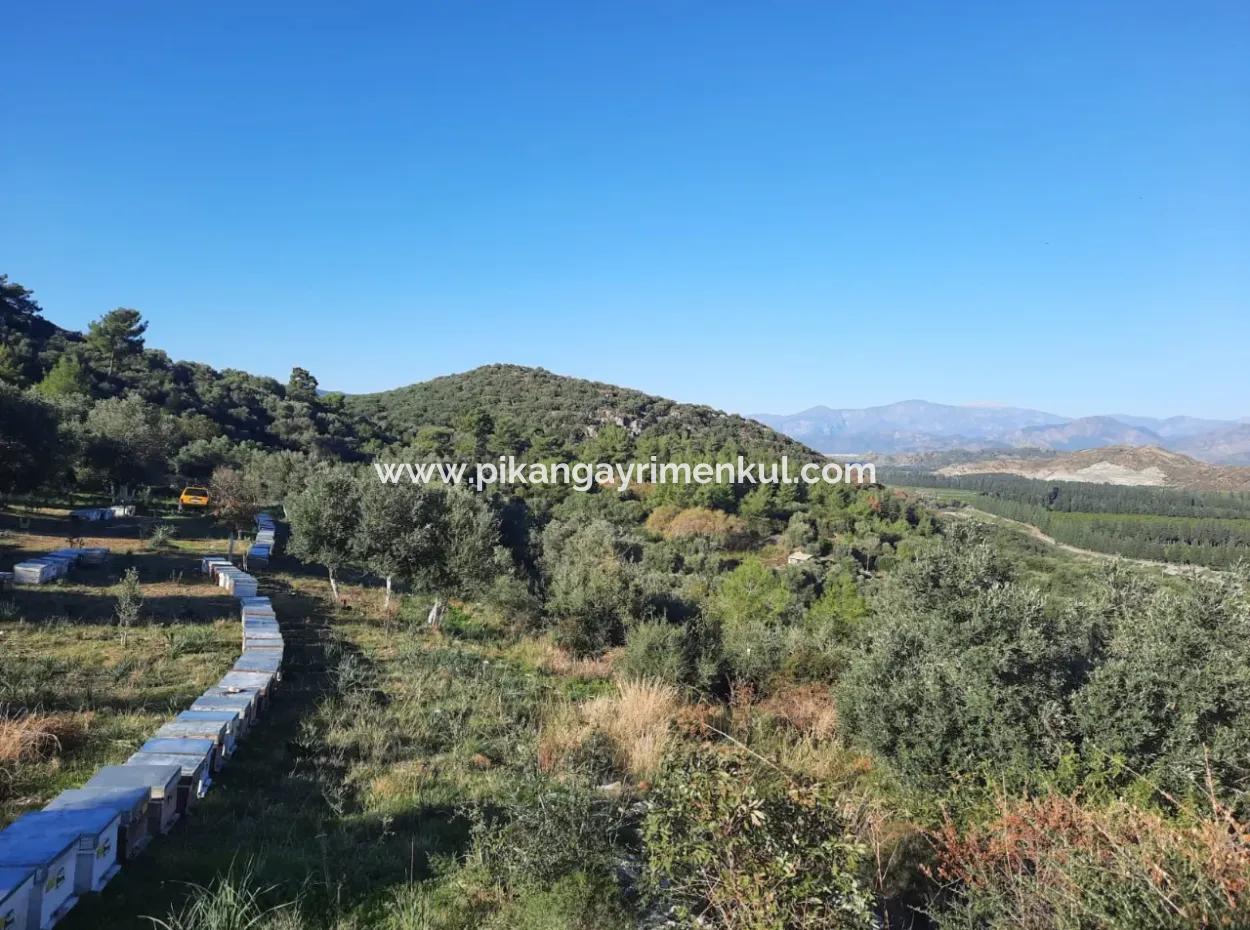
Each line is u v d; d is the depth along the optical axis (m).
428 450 60.75
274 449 54.53
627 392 104.75
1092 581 11.17
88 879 5.02
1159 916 3.74
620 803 6.89
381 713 10.68
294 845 6.29
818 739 9.93
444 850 6.29
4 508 28.20
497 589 19.81
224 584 19.41
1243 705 6.85
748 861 4.20
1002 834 5.05
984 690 7.41
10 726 7.88
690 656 14.24
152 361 64.81
